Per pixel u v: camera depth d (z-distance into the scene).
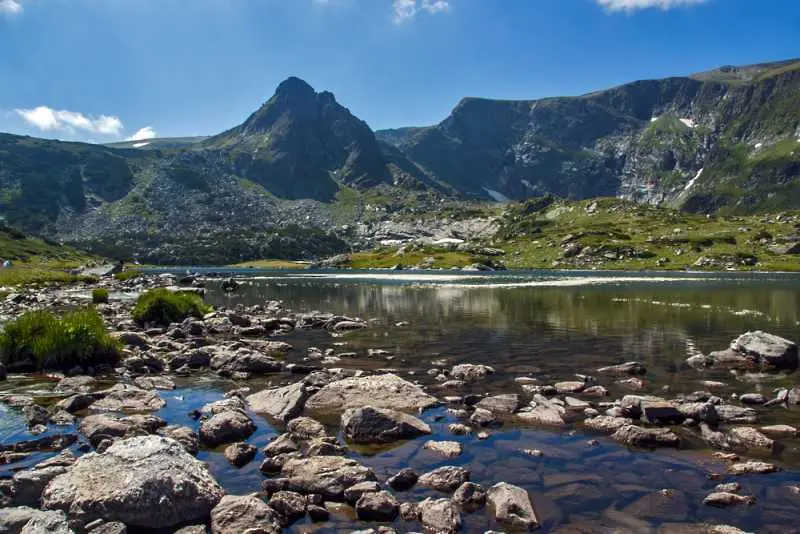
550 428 13.80
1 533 7.77
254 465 11.48
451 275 155.50
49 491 9.28
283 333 32.94
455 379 19.81
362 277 142.50
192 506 9.12
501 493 9.37
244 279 130.88
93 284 92.38
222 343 27.61
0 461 11.49
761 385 18.42
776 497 9.50
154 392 17.47
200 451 12.43
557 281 110.50
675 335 30.58
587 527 8.52
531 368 21.66
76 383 18.94
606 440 12.81
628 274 156.62
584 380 19.36
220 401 15.91
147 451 10.02
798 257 187.00
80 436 13.24
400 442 12.89
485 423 14.19
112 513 8.85
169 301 37.72
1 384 19.17
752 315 41.28
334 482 10.07
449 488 10.10
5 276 91.81
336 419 14.93
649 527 8.49
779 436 12.95
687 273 162.25
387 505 9.11
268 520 8.64
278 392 16.62
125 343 26.92
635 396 15.01
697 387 18.19
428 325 36.09
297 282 113.19
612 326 34.72
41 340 21.83
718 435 12.66
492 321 38.03
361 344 28.28
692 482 10.26
